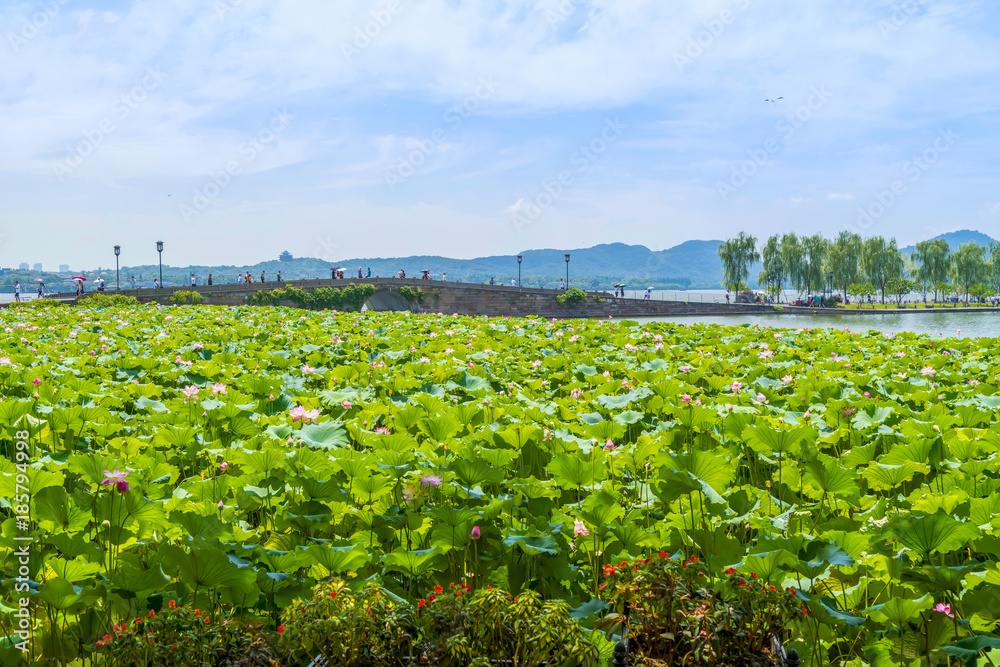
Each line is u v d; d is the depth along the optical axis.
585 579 4.35
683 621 3.35
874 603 4.07
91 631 3.67
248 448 5.97
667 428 7.11
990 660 3.13
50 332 18.42
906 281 85.12
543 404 8.68
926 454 5.55
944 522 3.70
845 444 7.29
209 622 3.44
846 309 77.62
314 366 12.77
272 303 63.31
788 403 8.55
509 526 4.75
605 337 18.16
